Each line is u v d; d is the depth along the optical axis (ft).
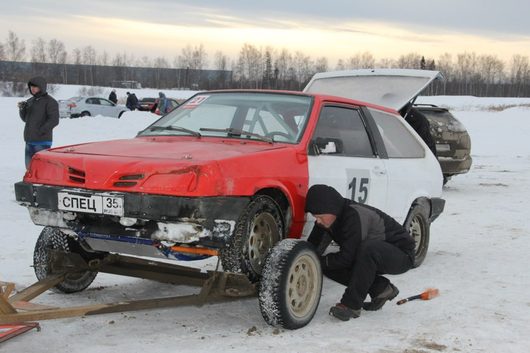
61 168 14.67
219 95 19.21
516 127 104.99
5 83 198.08
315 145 16.97
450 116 43.70
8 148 56.70
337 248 19.62
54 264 16.96
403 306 17.72
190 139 17.11
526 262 23.31
